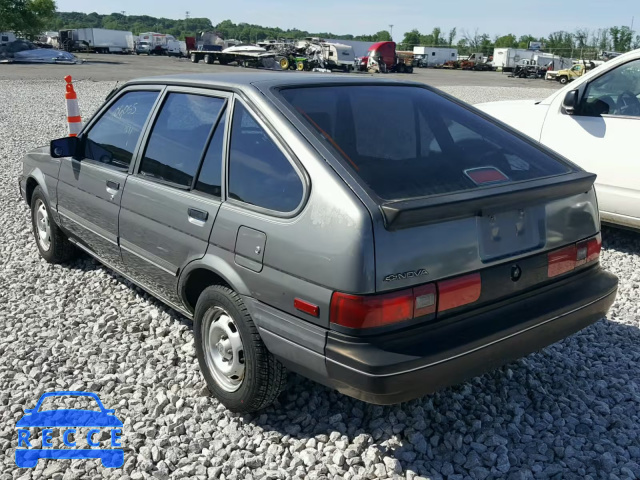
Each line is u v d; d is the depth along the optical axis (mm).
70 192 4559
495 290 2775
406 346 2498
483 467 2811
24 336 4059
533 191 2791
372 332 2475
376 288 2451
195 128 3396
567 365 3715
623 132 5598
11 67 33469
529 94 25391
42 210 5270
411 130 3186
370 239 2443
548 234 2984
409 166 2877
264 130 2961
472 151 3203
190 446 2943
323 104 3119
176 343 3924
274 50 45531
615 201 5660
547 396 3371
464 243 2660
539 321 2846
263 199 2857
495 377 3543
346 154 2795
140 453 2922
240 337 3002
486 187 2828
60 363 3727
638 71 5586
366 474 2752
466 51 103125
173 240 3381
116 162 4027
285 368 2949
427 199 2553
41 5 60031
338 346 2514
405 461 2846
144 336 4039
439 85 30578
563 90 6141
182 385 3457
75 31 62281
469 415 3156
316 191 2627
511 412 3248
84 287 4840
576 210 3129
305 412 3180
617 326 4289
